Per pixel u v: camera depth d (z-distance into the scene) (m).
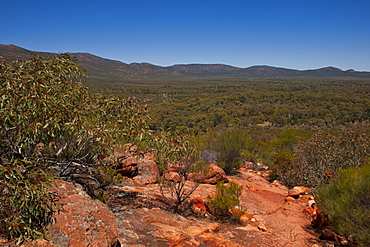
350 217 4.43
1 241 2.42
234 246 4.13
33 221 2.67
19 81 3.31
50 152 5.64
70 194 3.54
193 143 5.64
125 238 3.53
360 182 4.56
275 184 10.06
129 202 5.12
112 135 4.25
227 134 11.80
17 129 3.31
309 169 9.31
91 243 2.62
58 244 2.52
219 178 8.35
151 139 4.84
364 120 74.44
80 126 3.73
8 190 2.48
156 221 4.42
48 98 3.44
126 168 7.23
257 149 14.08
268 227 5.54
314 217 5.95
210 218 5.57
